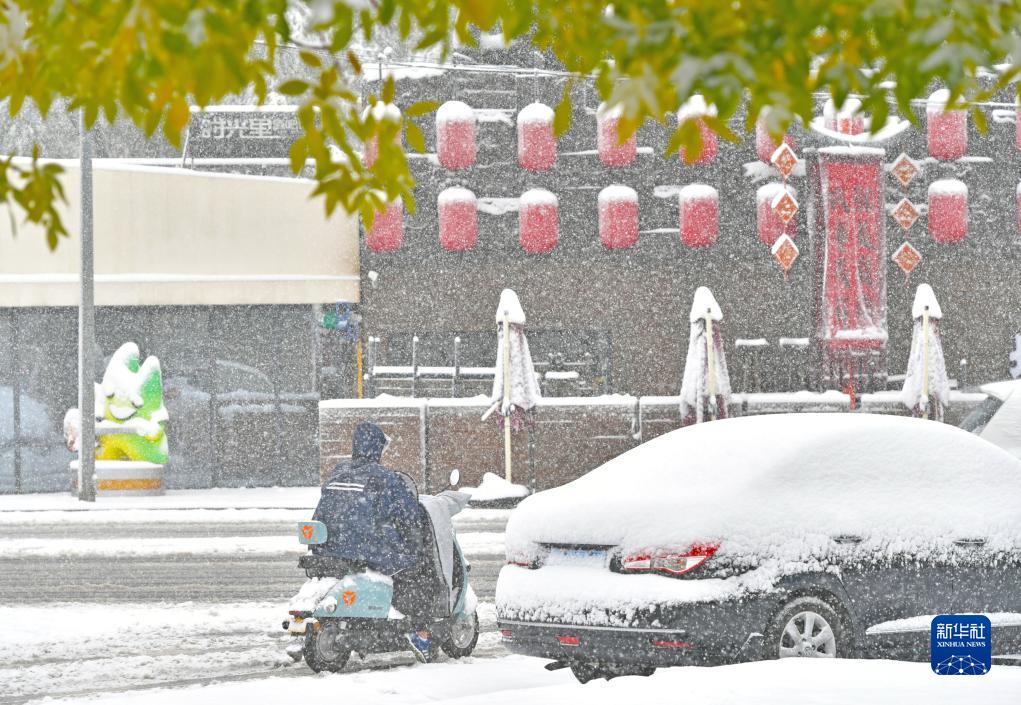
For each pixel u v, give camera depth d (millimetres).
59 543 53625
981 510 26891
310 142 9688
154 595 40625
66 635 33625
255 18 8320
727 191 89312
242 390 88312
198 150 96375
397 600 29469
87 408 75375
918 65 7914
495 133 89625
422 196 89000
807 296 88625
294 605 28734
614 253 89000
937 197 89500
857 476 26281
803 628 24859
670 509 24953
